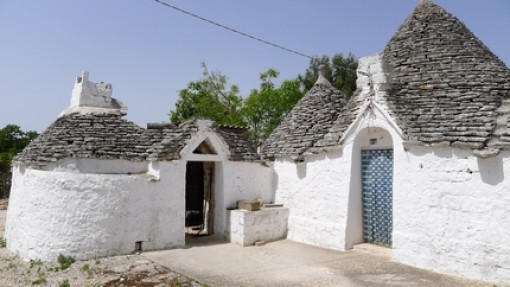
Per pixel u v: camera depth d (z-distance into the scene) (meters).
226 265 8.26
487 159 7.08
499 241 6.87
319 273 7.60
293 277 7.36
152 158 9.88
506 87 8.63
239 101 30.09
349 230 9.52
